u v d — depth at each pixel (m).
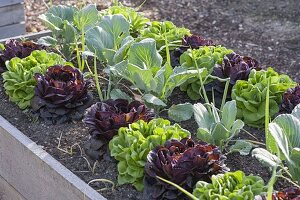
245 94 2.04
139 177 1.74
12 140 2.01
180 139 1.79
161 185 1.67
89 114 1.90
